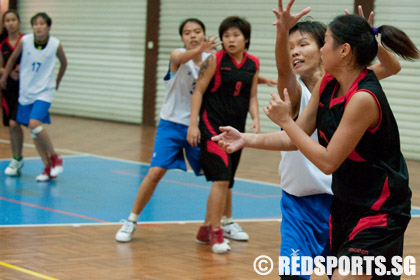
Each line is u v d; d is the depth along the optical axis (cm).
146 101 1680
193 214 741
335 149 310
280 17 356
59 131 1517
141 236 634
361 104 306
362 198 322
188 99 627
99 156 1164
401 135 1302
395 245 320
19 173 946
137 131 1566
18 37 941
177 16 1619
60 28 1848
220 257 570
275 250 601
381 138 314
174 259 557
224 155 588
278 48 364
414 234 669
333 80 337
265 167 1126
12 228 640
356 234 321
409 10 1281
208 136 589
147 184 615
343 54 318
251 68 605
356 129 307
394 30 359
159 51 1655
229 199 637
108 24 1748
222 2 1544
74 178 939
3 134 1404
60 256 548
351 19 319
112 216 715
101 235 630
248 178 1004
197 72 625
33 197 795
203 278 504
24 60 900
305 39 394
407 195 322
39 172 971
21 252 555
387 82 1306
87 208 749
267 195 870
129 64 1714
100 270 513
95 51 1780
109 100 1758
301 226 389
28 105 905
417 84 1275
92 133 1502
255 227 689
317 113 342
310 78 402
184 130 624
